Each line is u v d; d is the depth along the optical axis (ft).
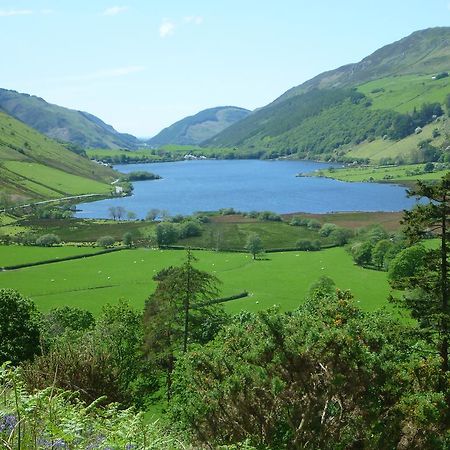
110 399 50.78
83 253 417.90
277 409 51.21
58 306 286.66
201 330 143.95
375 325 79.87
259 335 55.57
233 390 50.72
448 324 85.25
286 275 360.07
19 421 19.19
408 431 49.16
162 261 400.06
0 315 128.06
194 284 142.10
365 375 49.93
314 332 50.93
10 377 21.43
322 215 582.35
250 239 414.21
